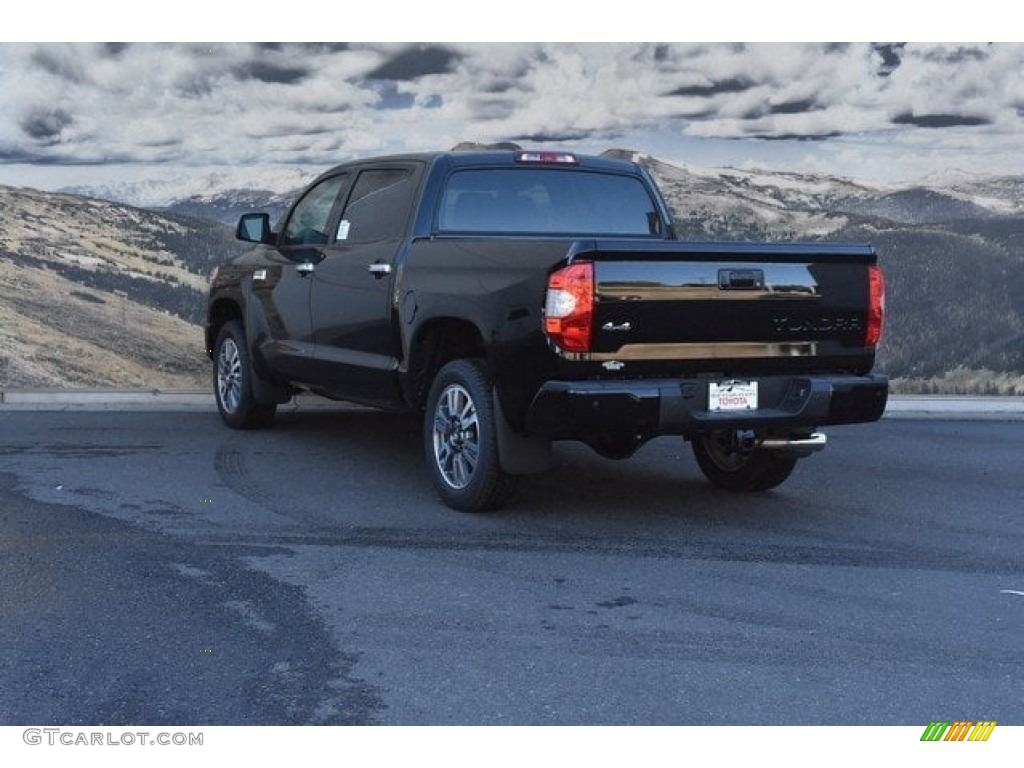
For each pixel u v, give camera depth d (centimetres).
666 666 568
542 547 757
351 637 601
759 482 906
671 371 760
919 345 1414
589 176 959
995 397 1333
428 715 516
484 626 617
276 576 694
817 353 796
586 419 734
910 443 1138
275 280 1055
